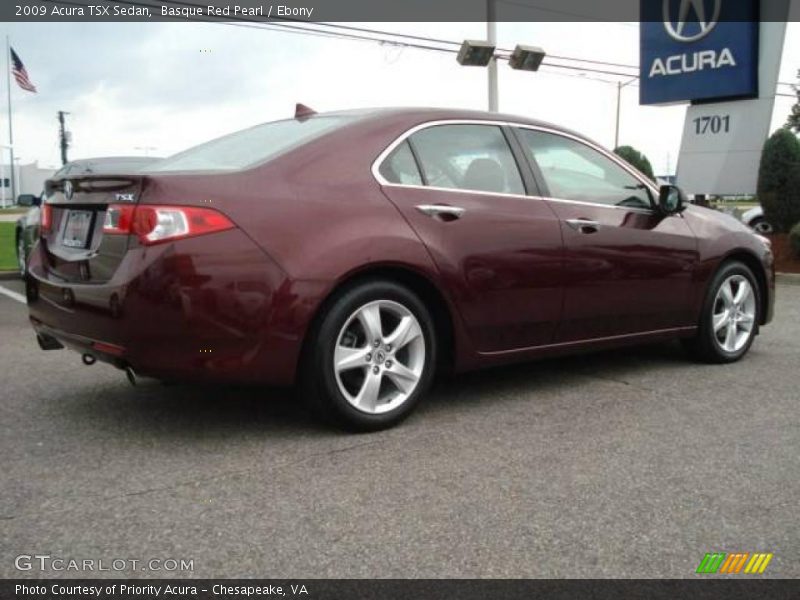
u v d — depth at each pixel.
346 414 3.73
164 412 4.19
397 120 4.13
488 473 3.31
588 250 4.56
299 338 3.55
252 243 3.45
